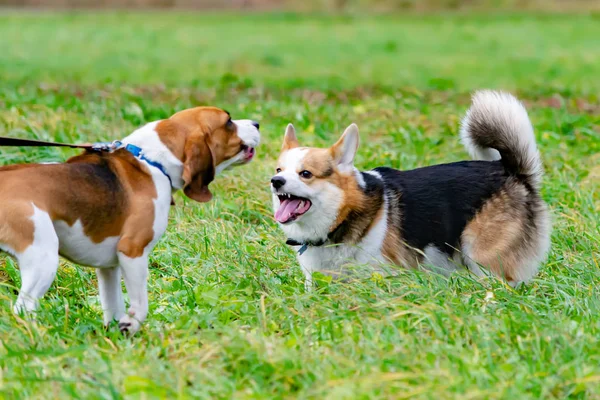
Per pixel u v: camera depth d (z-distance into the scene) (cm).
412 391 655
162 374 698
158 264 1052
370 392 657
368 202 928
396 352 728
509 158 983
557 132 1684
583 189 1309
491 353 744
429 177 978
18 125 1472
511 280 971
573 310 859
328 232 930
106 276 841
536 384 692
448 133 1625
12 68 2762
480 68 3134
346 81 2664
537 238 982
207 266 1001
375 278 895
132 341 811
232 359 731
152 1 6084
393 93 2194
